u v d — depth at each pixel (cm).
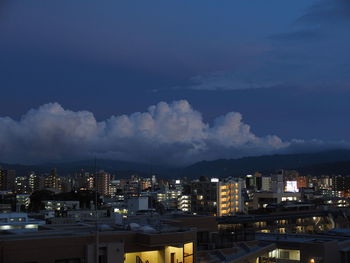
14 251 2689
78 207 19125
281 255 6200
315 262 5828
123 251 3091
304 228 15338
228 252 4925
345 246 6316
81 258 2931
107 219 4797
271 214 14888
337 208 18725
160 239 3238
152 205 15712
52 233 3192
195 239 3534
